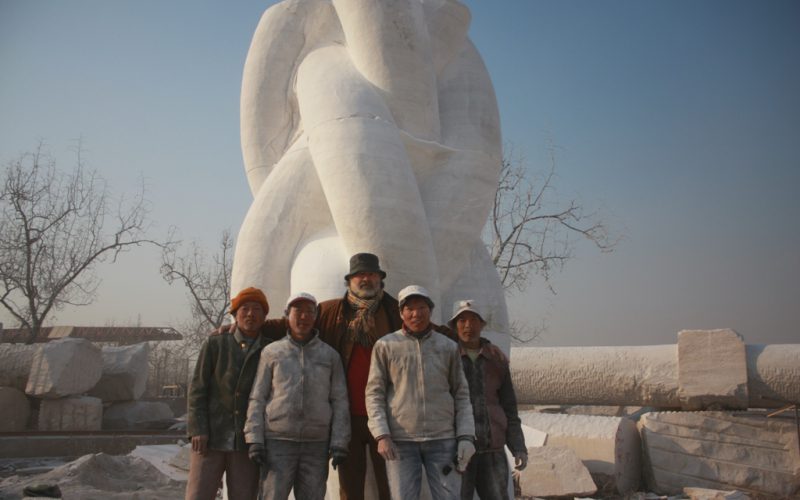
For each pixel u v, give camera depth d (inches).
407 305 131.8
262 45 196.5
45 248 871.1
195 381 138.3
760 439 292.0
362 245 150.6
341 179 153.8
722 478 291.1
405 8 169.5
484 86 191.0
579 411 451.8
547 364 361.1
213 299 997.8
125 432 493.4
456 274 173.3
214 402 137.2
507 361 155.6
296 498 131.8
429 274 155.0
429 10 185.9
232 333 143.0
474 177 177.3
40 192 871.1
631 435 320.5
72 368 524.7
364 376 138.9
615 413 438.0
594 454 304.3
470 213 174.9
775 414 293.6
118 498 275.0
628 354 346.6
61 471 312.8
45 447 452.4
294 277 165.2
